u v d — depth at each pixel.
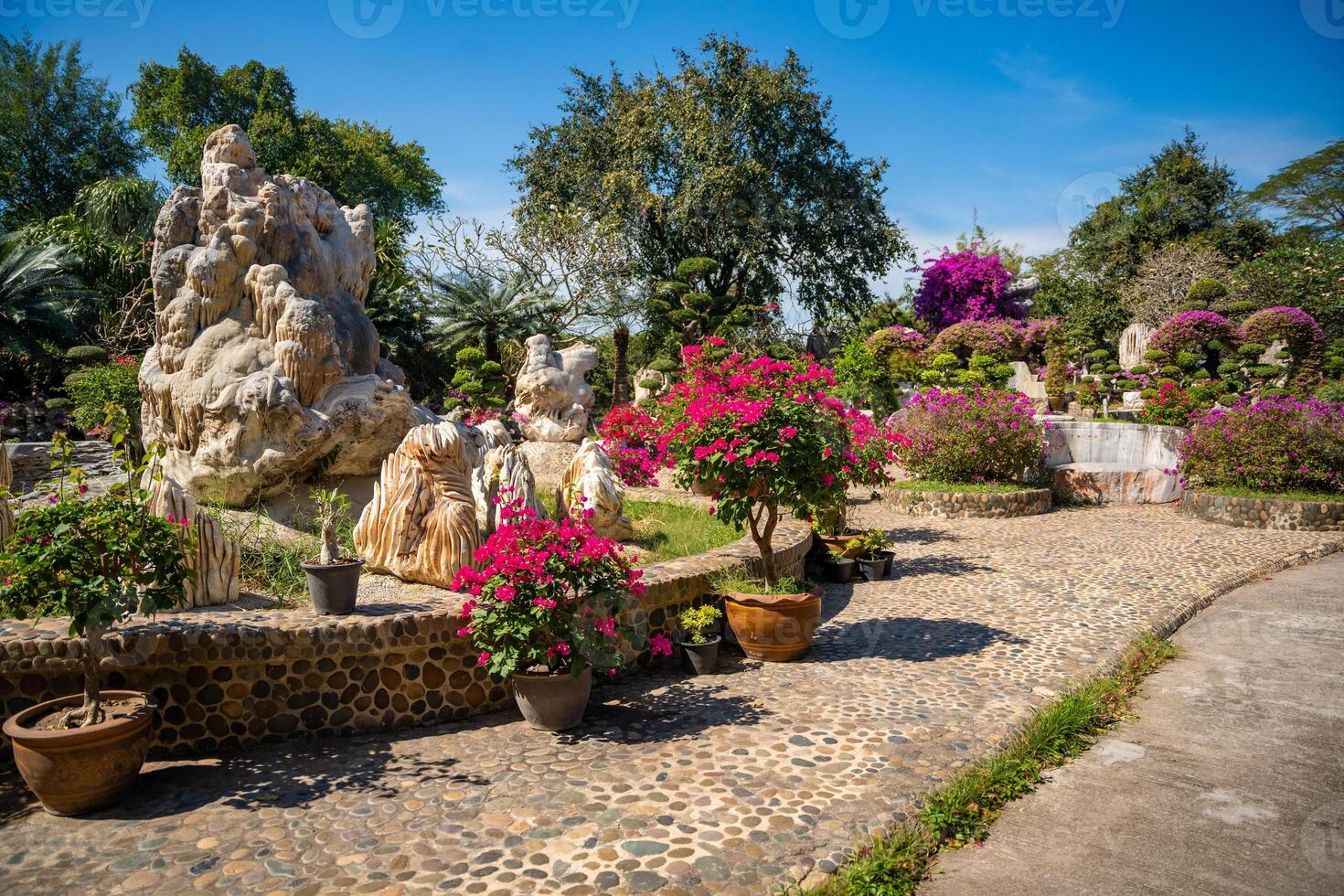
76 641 4.47
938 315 32.38
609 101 31.17
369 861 3.58
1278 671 6.34
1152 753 4.89
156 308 7.30
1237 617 7.82
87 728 3.92
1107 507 13.96
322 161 29.39
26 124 26.94
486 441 7.29
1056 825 4.06
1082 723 5.14
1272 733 5.18
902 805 4.04
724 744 4.78
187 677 4.73
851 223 30.59
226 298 7.15
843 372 22.73
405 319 25.78
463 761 4.60
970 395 14.64
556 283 26.20
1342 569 9.68
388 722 5.07
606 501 7.83
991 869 3.67
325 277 7.73
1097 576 9.17
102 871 3.51
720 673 6.14
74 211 22.30
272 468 6.76
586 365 15.11
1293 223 33.38
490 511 6.15
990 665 6.22
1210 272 29.80
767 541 6.62
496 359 25.69
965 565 9.82
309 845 3.72
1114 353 31.47
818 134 29.92
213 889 3.38
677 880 3.42
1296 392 20.41
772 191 29.23
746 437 6.21
